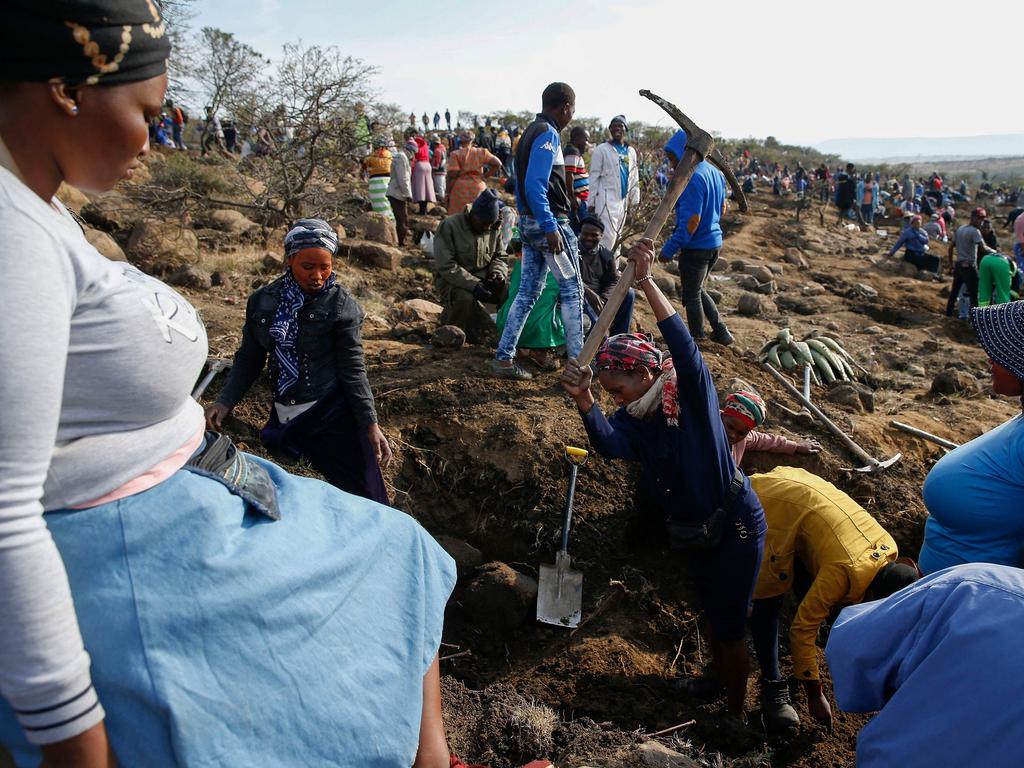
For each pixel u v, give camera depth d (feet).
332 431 11.55
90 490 3.51
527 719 10.87
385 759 4.14
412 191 45.88
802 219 71.41
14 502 2.98
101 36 3.27
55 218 3.30
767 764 11.90
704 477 10.72
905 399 22.11
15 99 3.29
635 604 14.67
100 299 3.37
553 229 16.56
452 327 20.54
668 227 41.63
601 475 15.93
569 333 17.52
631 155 27.22
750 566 11.29
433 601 4.72
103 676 3.44
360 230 35.04
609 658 13.67
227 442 4.26
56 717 3.14
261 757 3.70
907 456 17.75
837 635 6.34
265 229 31.63
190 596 3.64
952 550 9.14
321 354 11.21
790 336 21.99
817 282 44.45
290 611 3.94
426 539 4.89
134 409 3.59
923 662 5.47
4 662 3.03
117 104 3.44
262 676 3.77
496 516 15.79
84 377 3.39
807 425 17.93
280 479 4.54
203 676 3.60
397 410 16.99
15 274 3.00
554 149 16.58
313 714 3.90
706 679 13.28
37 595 3.02
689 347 10.14
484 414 16.89
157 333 3.57
